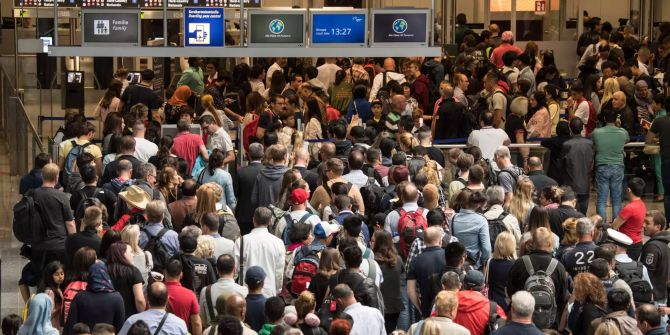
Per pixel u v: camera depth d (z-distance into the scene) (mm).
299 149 21188
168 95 30094
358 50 28828
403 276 17562
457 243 15852
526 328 13617
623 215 20719
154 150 21812
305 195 17734
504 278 16375
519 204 19484
